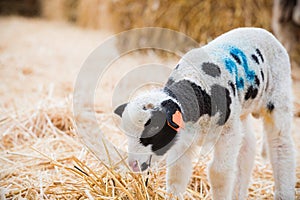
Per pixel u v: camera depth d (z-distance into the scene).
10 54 9.63
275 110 3.81
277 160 3.89
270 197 4.30
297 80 7.91
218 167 3.48
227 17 9.25
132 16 10.63
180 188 3.64
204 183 4.31
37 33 12.73
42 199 3.72
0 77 7.88
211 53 3.52
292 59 8.67
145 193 3.56
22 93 6.95
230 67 3.47
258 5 9.16
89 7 13.88
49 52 10.09
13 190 3.92
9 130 5.21
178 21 9.62
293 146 3.91
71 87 7.27
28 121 5.50
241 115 3.81
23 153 4.51
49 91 6.70
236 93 3.47
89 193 3.58
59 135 5.37
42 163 4.41
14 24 14.34
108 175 3.82
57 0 16.03
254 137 4.21
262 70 3.68
